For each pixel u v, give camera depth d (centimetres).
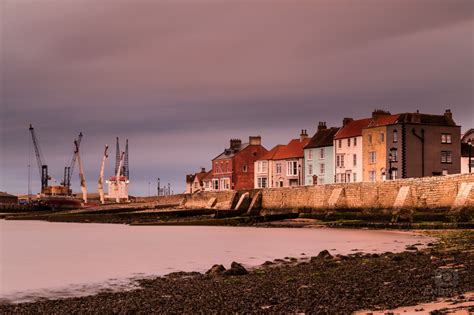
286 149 11700
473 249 3900
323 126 10850
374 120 9250
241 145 13412
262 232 6806
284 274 3184
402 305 2208
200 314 2245
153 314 2277
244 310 2278
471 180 5956
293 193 8750
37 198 18138
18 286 3175
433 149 8600
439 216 6059
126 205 13675
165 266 3912
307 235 6062
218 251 4744
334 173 9919
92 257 4566
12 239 6638
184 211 10362
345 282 2800
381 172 8869
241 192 9981
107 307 2444
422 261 3400
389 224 6412
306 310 2223
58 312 2386
